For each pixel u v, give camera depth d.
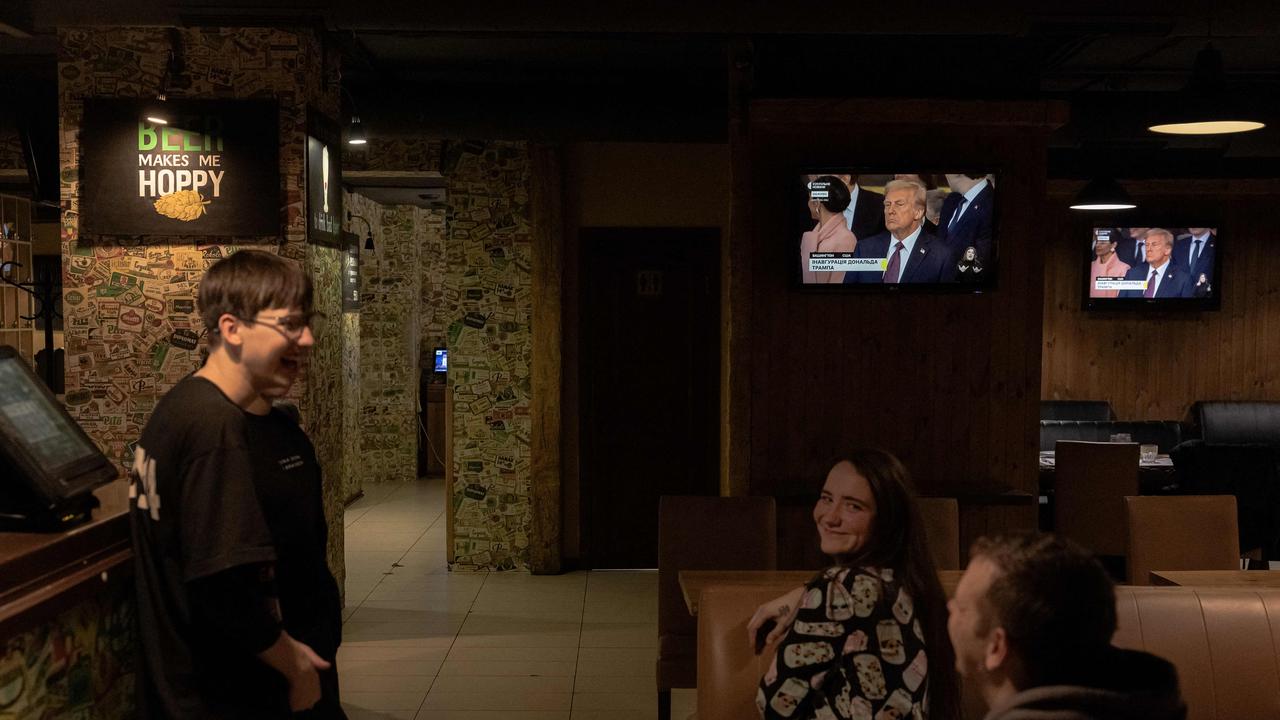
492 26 4.57
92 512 2.25
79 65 4.91
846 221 5.36
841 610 2.14
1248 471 6.79
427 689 4.95
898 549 2.26
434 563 7.62
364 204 10.37
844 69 5.55
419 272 11.59
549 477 7.30
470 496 7.40
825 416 5.54
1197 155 8.27
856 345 5.53
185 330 4.95
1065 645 1.44
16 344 8.19
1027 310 5.54
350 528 8.84
